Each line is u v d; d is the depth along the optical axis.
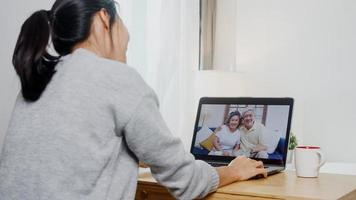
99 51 0.99
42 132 0.85
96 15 0.98
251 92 2.46
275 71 2.41
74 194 0.82
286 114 1.41
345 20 2.23
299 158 1.26
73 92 0.86
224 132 1.51
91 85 0.87
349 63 2.22
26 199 0.83
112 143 0.88
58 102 0.86
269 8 2.43
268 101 1.46
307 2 2.32
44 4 1.51
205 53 2.55
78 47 0.97
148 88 0.92
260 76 2.45
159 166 0.94
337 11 2.25
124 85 0.88
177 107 2.14
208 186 1.01
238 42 2.52
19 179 0.84
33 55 0.91
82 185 0.83
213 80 2.03
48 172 0.82
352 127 2.21
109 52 1.02
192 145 1.55
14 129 0.89
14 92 1.40
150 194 1.17
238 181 1.17
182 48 2.24
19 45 0.93
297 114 2.22
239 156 1.33
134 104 0.88
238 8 2.52
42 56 0.91
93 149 0.84
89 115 0.85
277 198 0.97
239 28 2.52
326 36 2.28
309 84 2.31
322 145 2.28
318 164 1.27
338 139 2.24
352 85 2.21
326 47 2.28
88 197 0.83
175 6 2.16
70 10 0.95
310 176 1.25
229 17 2.58
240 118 1.49
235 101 1.53
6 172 0.87
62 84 0.87
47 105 0.87
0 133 1.36
